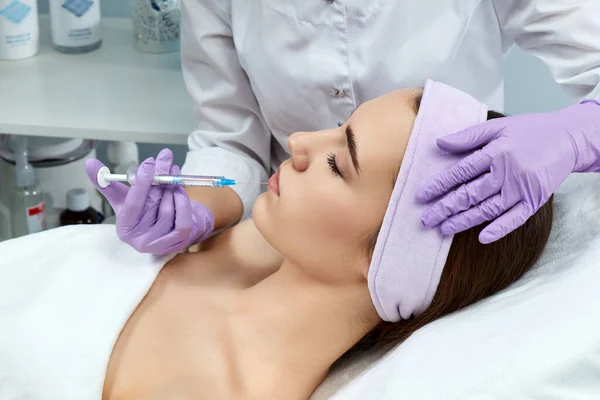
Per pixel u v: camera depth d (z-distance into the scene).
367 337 1.11
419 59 1.26
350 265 1.03
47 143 1.76
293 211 1.03
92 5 1.79
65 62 1.78
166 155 1.08
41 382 0.97
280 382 1.04
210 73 1.44
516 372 0.85
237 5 1.34
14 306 1.03
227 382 1.01
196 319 1.07
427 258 0.98
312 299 1.06
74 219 1.80
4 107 1.56
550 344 0.86
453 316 0.99
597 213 1.04
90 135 1.52
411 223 0.97
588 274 0.94
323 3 1.23
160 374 1.00
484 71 1.36
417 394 0.88
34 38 1.77
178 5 1.82
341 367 1.10
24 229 1.73
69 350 0.98
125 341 1.03
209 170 1.33
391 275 0.99
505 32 1.32
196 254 1.19
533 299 0.94
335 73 1.27
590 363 0.84
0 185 1.77
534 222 1.01
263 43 1.30
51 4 1.77
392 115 1.01
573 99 1.26
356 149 1.00
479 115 1.02
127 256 1.12
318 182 1.02
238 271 1.18
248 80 1.43
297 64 1.28
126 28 1.97
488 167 0.93
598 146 0.97
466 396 0.86
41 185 1.79
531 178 0.91
